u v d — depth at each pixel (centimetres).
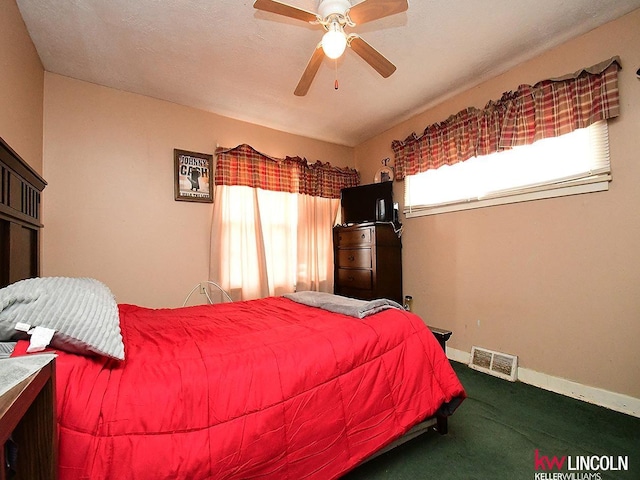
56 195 232
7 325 82
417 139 312
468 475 129
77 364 88
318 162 377
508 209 242
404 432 129
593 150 197
